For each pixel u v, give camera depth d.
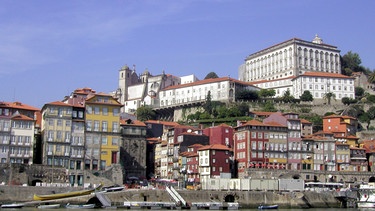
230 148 183.25
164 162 192.88
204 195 133.38
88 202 122.56
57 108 150.75
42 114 160.38
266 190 145.12
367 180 176.62
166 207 123.12
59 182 138.12
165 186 146.12
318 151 181.62
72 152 149.75
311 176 169.62
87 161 151.25
